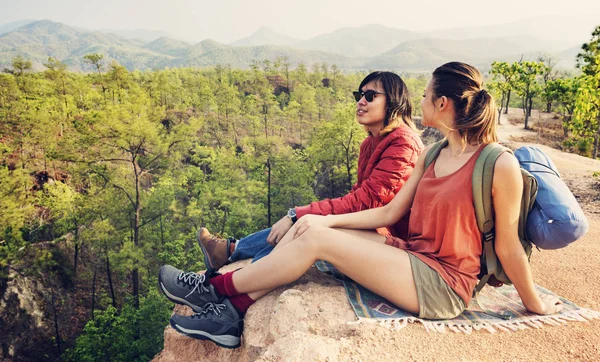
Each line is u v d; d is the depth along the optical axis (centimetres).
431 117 250
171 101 7244
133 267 2834
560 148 3806
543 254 459
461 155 244
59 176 4191
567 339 244
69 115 4731
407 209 286
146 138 2942
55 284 3428
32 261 3322
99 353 2444
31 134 4150
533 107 7344
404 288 244
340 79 12288
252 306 283
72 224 3192
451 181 240
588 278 379
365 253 247
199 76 10275
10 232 3083
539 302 263
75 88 5831
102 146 3056
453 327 246
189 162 5234
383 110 318
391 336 233
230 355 309
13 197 3173
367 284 254
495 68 5275
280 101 10006
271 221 4069
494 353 226
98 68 5878
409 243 272
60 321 3319
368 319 247
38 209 3703
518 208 229
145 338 2403
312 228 258
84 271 3650
